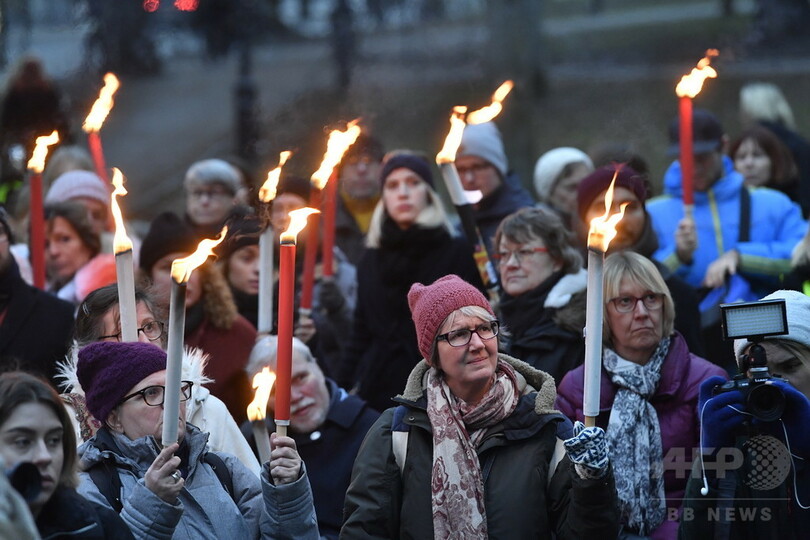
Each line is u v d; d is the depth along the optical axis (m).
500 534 9.99
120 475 9.75
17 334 14.54
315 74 51.62
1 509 7.27
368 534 10.29
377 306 16.44
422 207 16.20
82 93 44.38
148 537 9.03
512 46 41.88
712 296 16.22
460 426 10.27
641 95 47.56
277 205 16.50
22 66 25.22
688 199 15.61
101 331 11.46
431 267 16.17
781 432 9.78
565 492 10.01
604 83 49.25
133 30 50.34
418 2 59.44
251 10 43.59
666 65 50.91
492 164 17.72
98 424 11.10
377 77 50.00
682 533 10.12
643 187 14.98
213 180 18.33
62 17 56.47
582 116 46.53
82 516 8.66
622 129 44.19
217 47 44.38
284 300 9.58
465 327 10.38
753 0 56.47
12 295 14.70
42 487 8.45
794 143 22.05
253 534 9.97
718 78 47.09
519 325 13.77
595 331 9.12
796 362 10.70
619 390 12.00
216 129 47.84
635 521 11.52
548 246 13.77
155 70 53.72
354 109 43.88
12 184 22.28
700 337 14.21
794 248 16.09
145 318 11.66
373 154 20.70
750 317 9.85
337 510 13.25
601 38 56.97
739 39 52.25
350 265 18.77
